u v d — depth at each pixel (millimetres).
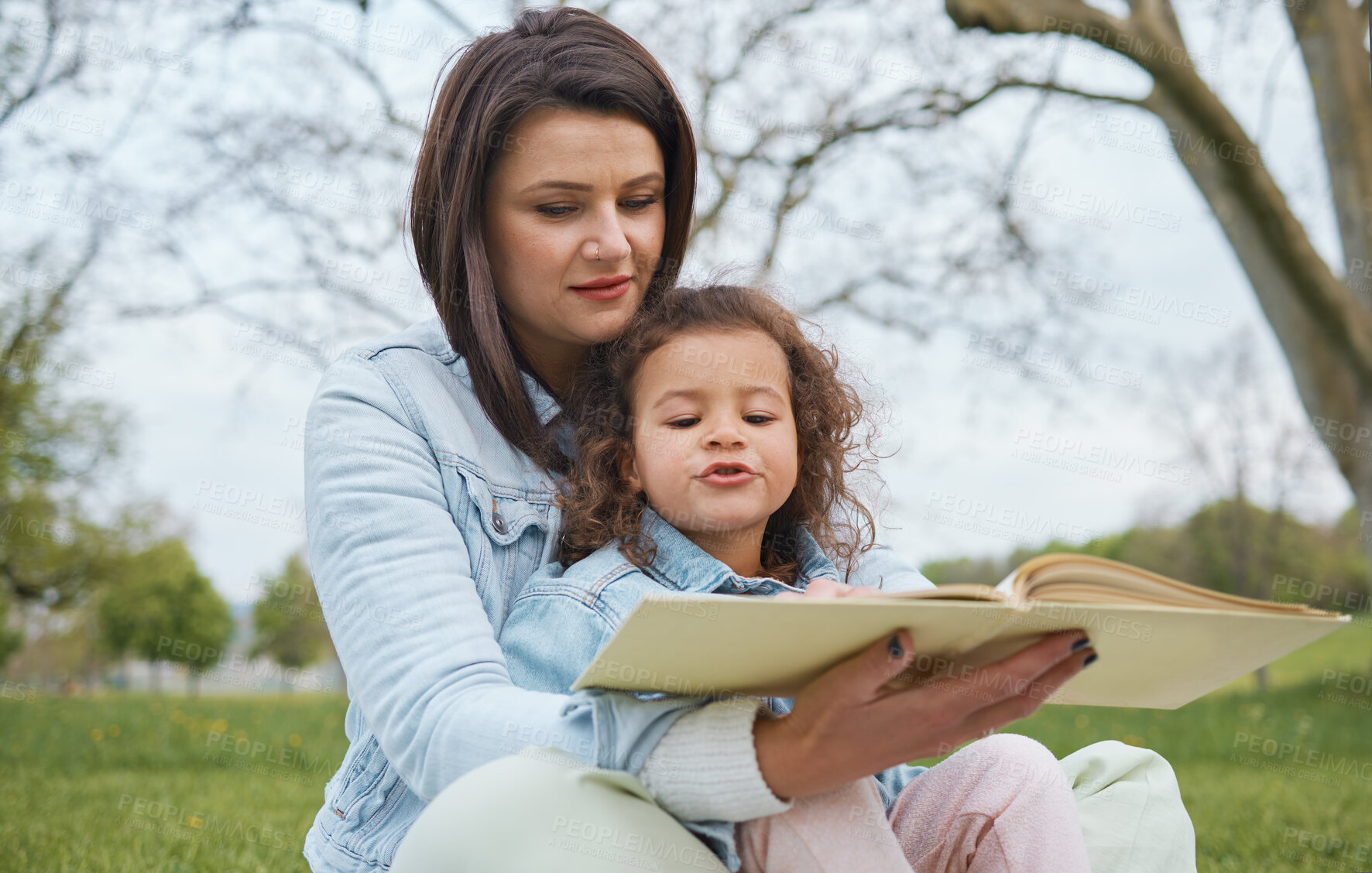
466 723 1063
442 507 1322
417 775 1112
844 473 1720
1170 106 7730
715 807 990
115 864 2736
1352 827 3354
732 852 1029
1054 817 1164
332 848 1302
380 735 1145
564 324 1520
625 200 1521
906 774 1447
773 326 1570
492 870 928
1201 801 3877
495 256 1522
